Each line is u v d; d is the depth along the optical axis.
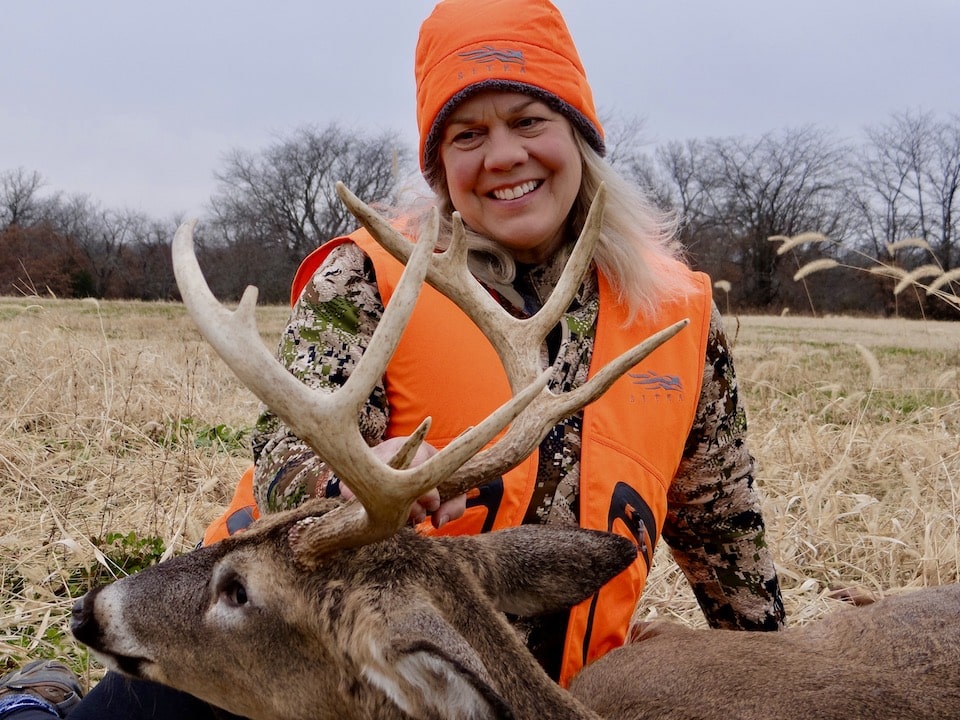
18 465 6.23
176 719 3.23
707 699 2.91
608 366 2.76
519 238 3.33
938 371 12.05
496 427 2.46
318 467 2.95
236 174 57.28
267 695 2.83
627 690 3.02
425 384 3.15
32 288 10.09
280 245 56.69
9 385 8.13
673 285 3.50
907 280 6.68
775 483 6.46
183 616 2.85
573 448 3.22
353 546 2.65
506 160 3.22
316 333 3.22
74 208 51.16
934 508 5.64
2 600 4.57
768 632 3.43
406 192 3.65
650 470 3.29
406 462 2.46
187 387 8.27
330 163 58.12
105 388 7.48
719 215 58.91
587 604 3.20
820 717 2.81
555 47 3.27
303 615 2.71
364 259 3.29
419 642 2.33
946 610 3.26
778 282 47.47
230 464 6.62
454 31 3.26
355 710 2.71
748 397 9.79
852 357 15.22
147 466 6.36
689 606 4.81
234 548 2.83
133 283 41.66
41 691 3.64
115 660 2.92
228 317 2.35
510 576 2.92
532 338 2.94
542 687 2.64
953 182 52.81
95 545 5.16
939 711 2.85
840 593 4.92
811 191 57.22
